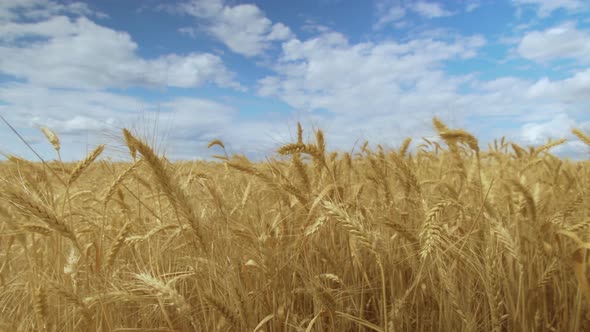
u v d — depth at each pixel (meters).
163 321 0.54
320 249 0.57
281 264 0.55
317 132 0.66
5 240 0.73
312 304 0.60
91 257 0.58
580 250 0.42
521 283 0.48
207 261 0.51
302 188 0.61
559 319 0.54
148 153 0.46
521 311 0.50
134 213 0.81
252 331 0.46
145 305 0.52
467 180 0.70
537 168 0.91
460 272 0.54
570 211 0.57
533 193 0.65
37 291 0.44
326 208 0.47
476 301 0.54
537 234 0.51
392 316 0.50
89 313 0.44
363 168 0.80
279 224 0.62
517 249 0.48
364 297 0.61
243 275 0.55
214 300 0.45
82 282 0.54
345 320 0.54
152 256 0.65
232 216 0.63
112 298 0.48
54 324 0.47
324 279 0.57
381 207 0.63
